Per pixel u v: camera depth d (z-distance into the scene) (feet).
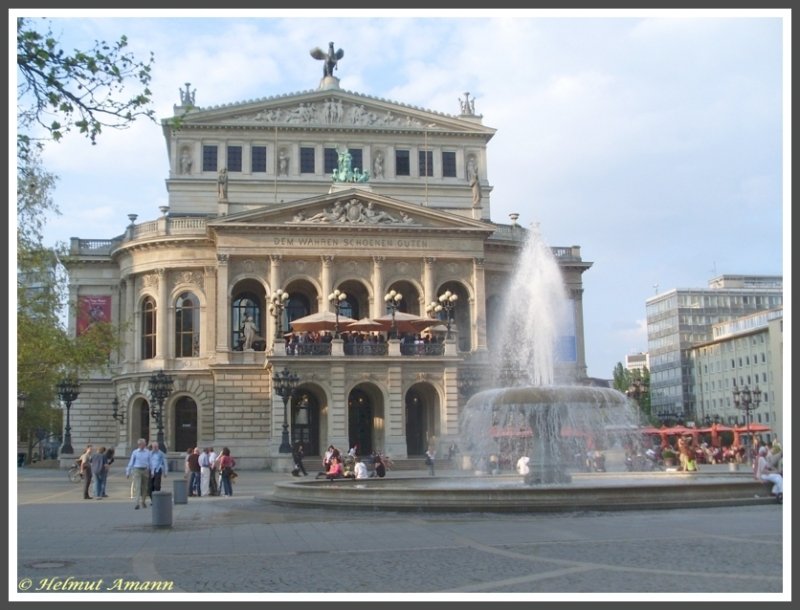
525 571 55.57
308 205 260.01
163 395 220.43
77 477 194.90
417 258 264.72
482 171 311.88
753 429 253.03
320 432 245.04
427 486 123.34
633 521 81.10
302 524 86.63
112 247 296.30
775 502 95.25
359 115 305.94
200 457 140.87
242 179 295.48
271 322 258.37
